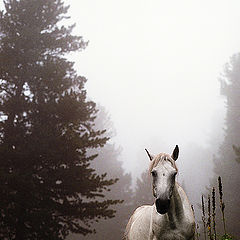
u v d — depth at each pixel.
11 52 12.98
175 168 4.48
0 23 13.77
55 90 12.83
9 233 10.27
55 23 15.24
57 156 10.85
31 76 12.57
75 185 11.03
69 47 14.74
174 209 4.34
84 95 12.99
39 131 11.13
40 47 14.07
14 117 12.12
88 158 12.02
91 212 11.14
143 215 5.31
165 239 4.34
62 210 11.03
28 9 14.51
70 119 12.16
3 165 10.68
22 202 10.11
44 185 10.76
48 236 10.40
